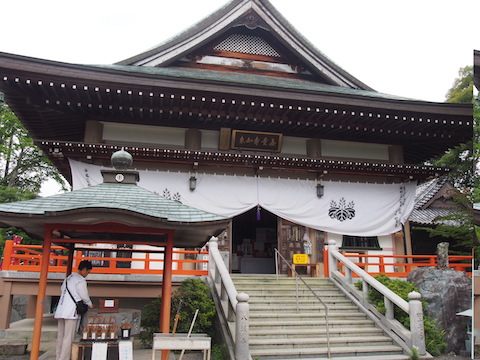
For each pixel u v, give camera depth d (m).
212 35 16.52
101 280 10.69
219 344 8.50
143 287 10.91
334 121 14.24
